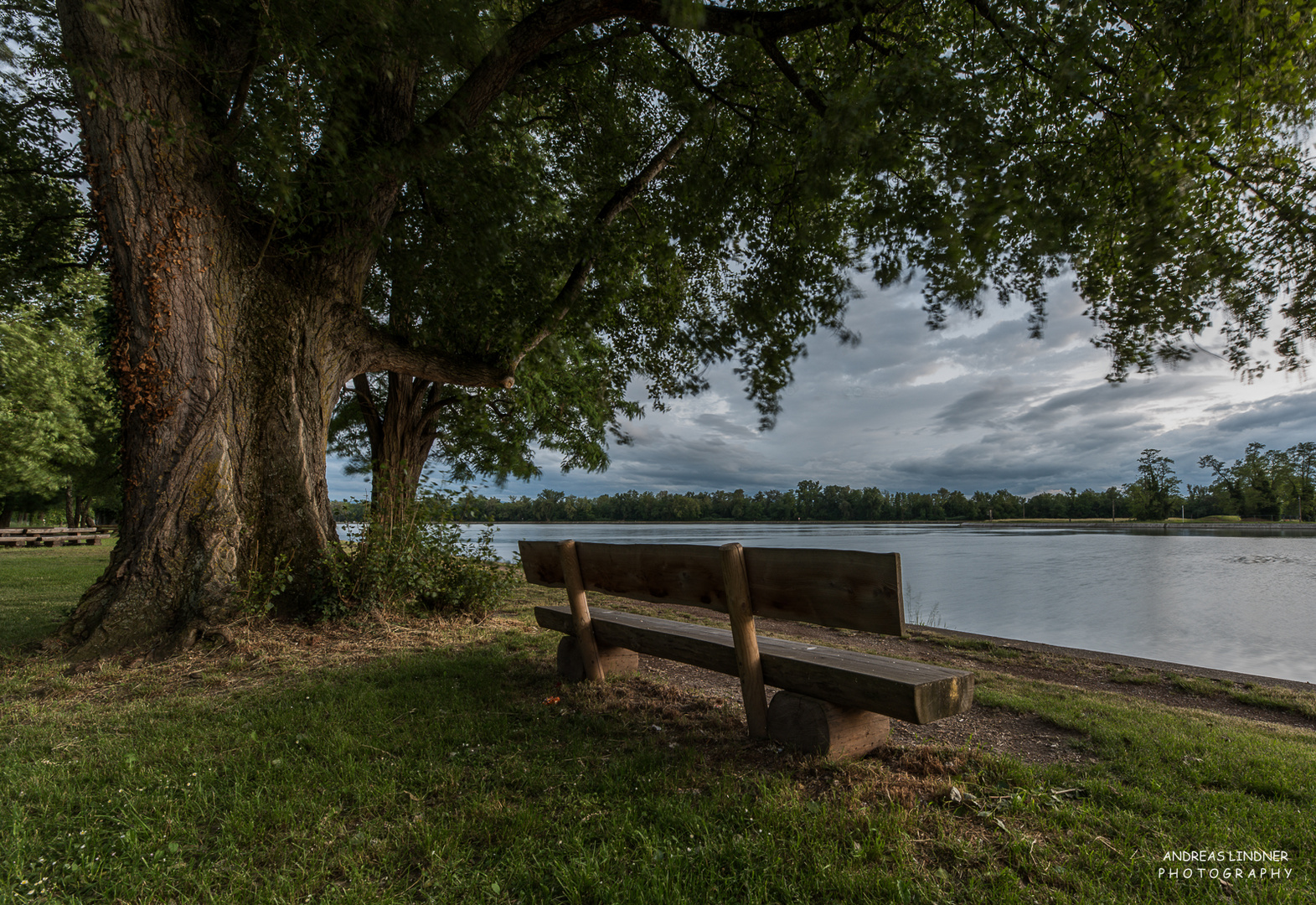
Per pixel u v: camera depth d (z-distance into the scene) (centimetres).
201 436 544
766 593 277
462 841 204
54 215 763
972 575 1955
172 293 536
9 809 228
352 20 530
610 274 1023
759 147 814
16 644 531
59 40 609
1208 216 604
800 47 898
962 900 168
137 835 208
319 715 338
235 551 548
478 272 800
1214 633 961
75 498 3875
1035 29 554
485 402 1264
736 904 166
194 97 568
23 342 2255
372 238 664
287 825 217
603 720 326
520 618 696
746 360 855
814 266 836
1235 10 487
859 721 273
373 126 661
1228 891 174
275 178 550
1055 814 216
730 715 330
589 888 174
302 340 624
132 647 492
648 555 337
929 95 478
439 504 703
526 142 1009
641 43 910
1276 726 362
